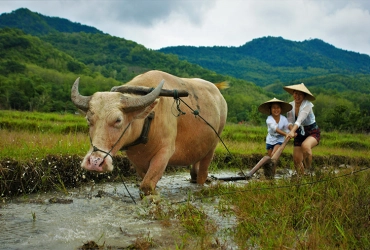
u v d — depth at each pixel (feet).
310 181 18.20
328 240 11.83
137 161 17.51
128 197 18.53
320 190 16.67
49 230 13.16
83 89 201.46
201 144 19.49
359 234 11.95
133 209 16.11
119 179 23.56
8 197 17.97
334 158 40.06
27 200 17.56
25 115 67.87
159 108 16.52
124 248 11.66
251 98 228.84
